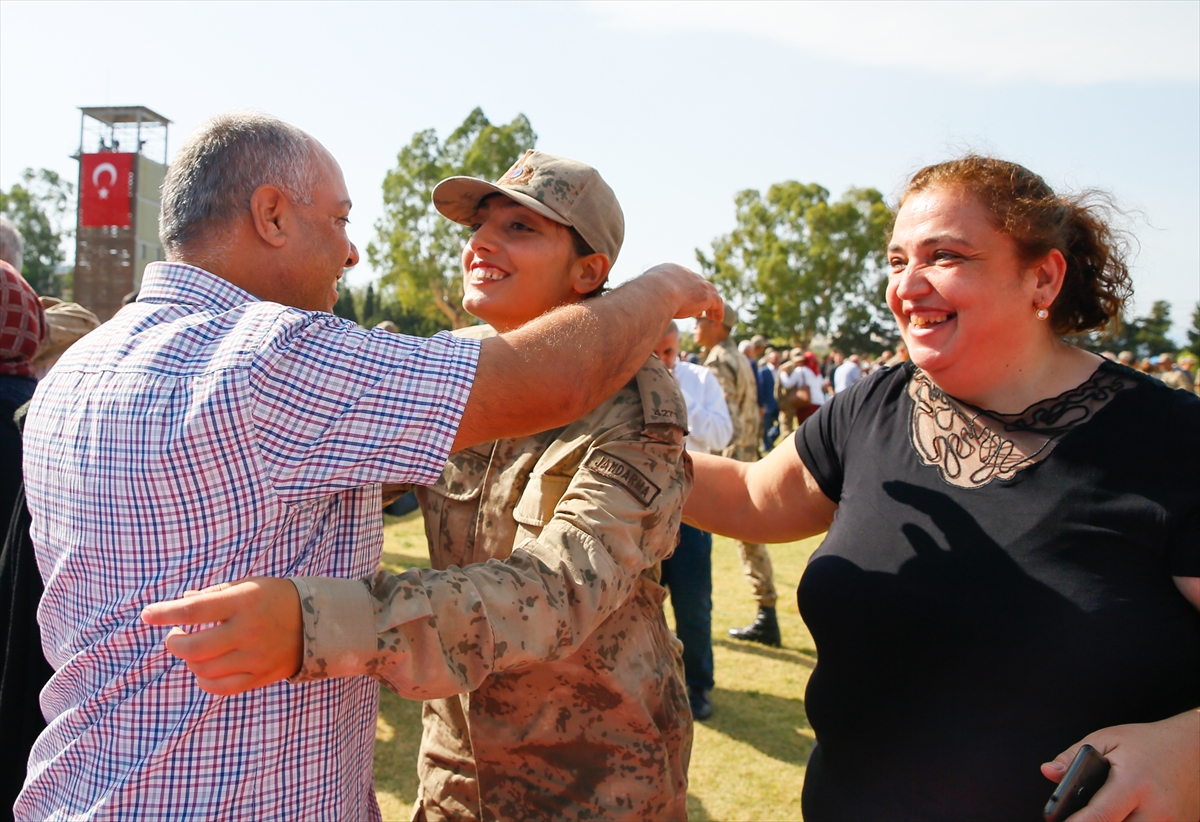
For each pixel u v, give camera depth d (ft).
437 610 3.78
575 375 4.26
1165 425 4.48
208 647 3.17
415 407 3.89
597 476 4.82
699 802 11.05
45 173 218.38
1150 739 3.93
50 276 212.43
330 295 4.85
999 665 4.56
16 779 5.79
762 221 192.44
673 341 12.97
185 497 3.79
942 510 4.99
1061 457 4.67
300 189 4.47
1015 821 4.47
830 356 88.43
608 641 5.27
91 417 3.96
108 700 3.90
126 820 3.81
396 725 13.12
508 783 5.40
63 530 4.06
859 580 5.15
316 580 3.55
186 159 4.41
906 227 5.09
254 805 3.96
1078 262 5.17
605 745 5.27
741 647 16.92
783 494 6.41
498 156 151.43
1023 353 4.96
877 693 5.01
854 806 5.08
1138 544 4.38
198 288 4.26
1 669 5.99
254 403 3.77
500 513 5.38
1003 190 4.85
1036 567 4.56
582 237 5.78
